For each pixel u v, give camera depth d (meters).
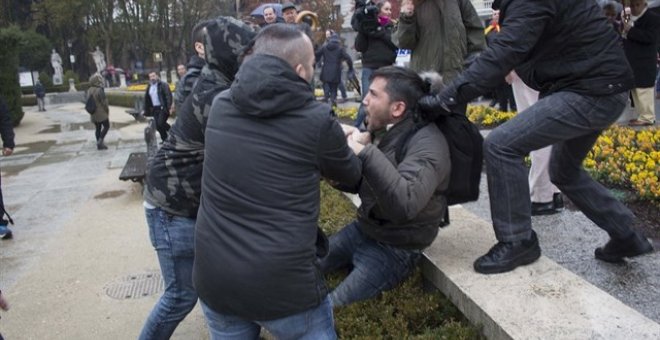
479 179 3.05
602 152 5.63
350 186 2.69
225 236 2.03
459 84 2.64
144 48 51.00
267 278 1.98
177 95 3.21
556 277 2.70
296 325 2.10
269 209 1.99
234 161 2.01
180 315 2.97
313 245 2.09
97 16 48.50
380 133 3.21
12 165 11.28
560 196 4.36
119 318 4.00
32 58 47.69
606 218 3.14
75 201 7.64
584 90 2.67
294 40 2.07
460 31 4.57
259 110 1.95
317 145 2.00
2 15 49.53
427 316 2.88
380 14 7.16
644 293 3.00
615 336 2.16
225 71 2.69
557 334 2.20
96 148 12.92
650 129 6.93
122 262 5.13
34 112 27.23
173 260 2.87
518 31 2.53
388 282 3.11
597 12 2.68
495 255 2.80
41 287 4.65
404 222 2.85
